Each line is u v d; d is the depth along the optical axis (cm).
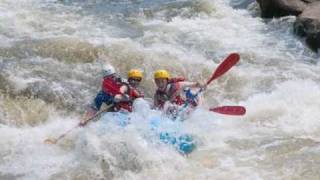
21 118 2084
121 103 1956
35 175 1686
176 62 2492
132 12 3191
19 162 1759
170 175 1658
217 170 1681
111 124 1870
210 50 2647
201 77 2412
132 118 1889
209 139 1873
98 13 3180
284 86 2289
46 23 2945
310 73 2428
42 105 2166
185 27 2934
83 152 1784
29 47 2569
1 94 2205
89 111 1983
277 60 2559
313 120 1986
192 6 3231
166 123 1867
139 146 1762
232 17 3105
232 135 1905
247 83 2345
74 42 2612
